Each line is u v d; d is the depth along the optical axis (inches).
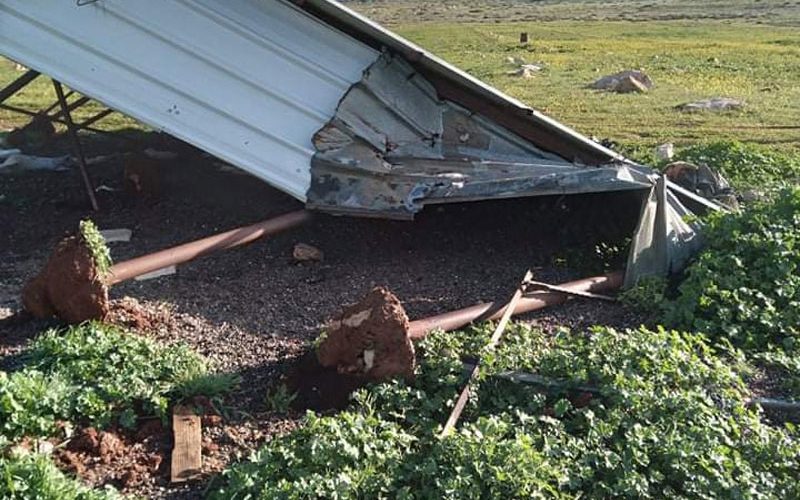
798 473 199.8
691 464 194.9
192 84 337.4
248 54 337.4
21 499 171.9
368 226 356.8
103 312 251.1
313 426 197.0
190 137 338.3
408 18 2198.6
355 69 341.4
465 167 332.2
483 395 223.9
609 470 193.5
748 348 262.8
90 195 378.6
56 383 211.0
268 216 374.9
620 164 337.1
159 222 367.2
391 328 220.4
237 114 338.6
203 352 248.7
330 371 227.1
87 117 579.2
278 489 177.0
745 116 685.3
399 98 341.1
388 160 334.0
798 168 457.1
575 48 1307.8
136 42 335.0
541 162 340.8
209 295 291.0
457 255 335.6
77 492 177.2
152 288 294.0
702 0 2635.3
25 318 257.1
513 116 343.9
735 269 289.4
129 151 470.9
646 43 1373.0
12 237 350.6
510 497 180.4
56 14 332.5
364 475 182.9
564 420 214.2
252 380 232.8
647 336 240.1
